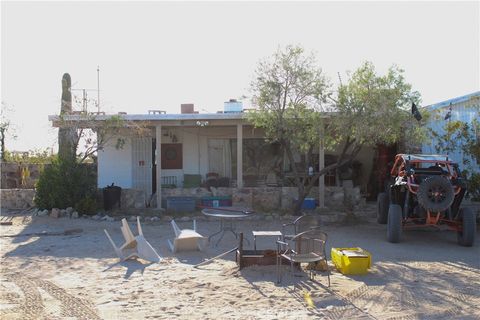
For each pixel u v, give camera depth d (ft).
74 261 29.53
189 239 32.04
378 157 58.03
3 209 52.16
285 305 20.58
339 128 41.24
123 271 26.81
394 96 39.40
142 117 51.24
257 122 44.37
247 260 26.63
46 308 20.27
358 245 35.17
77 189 48.70
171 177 59.26
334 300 21.34
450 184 33.40
